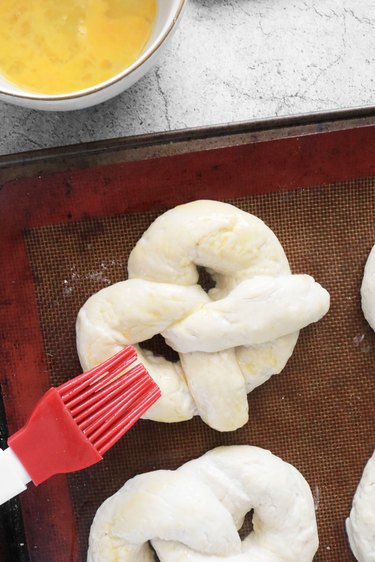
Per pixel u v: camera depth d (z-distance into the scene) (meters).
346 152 0.64
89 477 0.66
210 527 0.63
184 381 0.63
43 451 0.58
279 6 0.64
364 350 0.66
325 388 0.66
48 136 0.64
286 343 0.63
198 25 0.64
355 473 0.66
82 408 0.58
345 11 0.64
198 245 0.61
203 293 0.63
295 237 0.65
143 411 0.60
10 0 0.56
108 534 0.63
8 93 0.55
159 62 0.64
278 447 0.66
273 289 0.62
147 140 0.63
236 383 0.62
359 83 0.64
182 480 0.64
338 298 0.65
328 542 0.67
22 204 0.63
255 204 0.64
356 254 0.65
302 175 0.64
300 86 0.64
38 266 0.64
